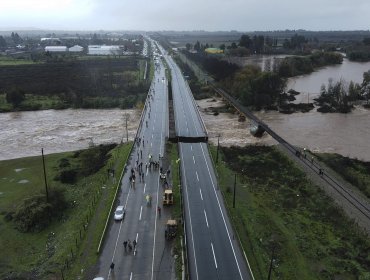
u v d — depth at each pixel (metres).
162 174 94.81
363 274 61.12
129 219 74.62
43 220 77.62
